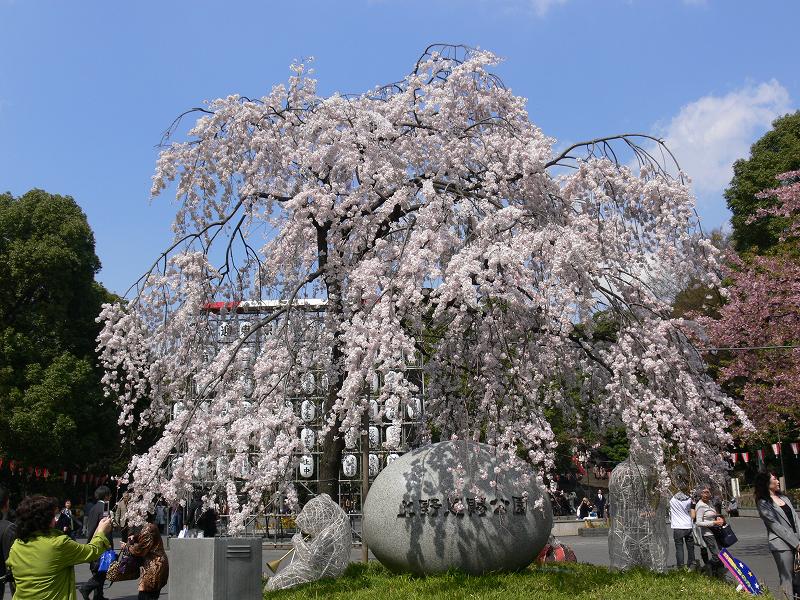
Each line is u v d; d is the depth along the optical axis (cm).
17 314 2678
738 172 3003
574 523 2623
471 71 1109
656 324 988
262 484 847
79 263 2694
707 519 1066
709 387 993
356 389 808
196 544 715
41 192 2784
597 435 1128
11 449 2508
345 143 1027
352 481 2166
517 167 1014
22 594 542
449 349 1045
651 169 1001
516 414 893
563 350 1059
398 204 1038
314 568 973
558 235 890
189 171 1088
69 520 1845
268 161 1094
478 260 872
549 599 738
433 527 843
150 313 1080
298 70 1120
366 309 898
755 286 1766
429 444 941
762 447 2675
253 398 947
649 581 859
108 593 1302
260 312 1204
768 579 1186
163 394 1102
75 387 2566
